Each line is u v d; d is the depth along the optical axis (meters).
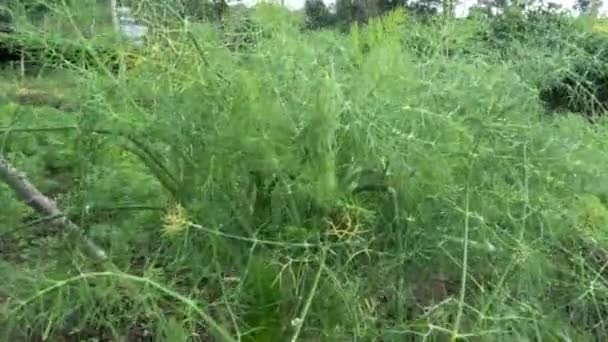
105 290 1.41
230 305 1.38
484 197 1.36
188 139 1.37
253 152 1.25
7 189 1.80
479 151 1.34
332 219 1.30
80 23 1.57
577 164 1.45
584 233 1.51
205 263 1.38
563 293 1.53
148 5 1.47
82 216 1.51
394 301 1.36
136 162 1.63
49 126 1.55
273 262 1.26
